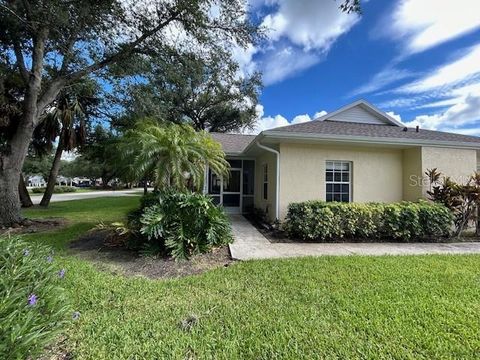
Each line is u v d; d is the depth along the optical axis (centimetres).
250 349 230
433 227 698
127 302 312
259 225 897
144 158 582
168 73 973
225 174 774
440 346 233
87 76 978
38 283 243
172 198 527
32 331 189
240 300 320
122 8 759
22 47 875
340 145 854
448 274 413
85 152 1582
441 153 833
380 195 877
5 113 926
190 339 241
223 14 837
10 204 798
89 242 604
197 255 500
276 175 832
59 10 675
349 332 254
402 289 353
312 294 336
